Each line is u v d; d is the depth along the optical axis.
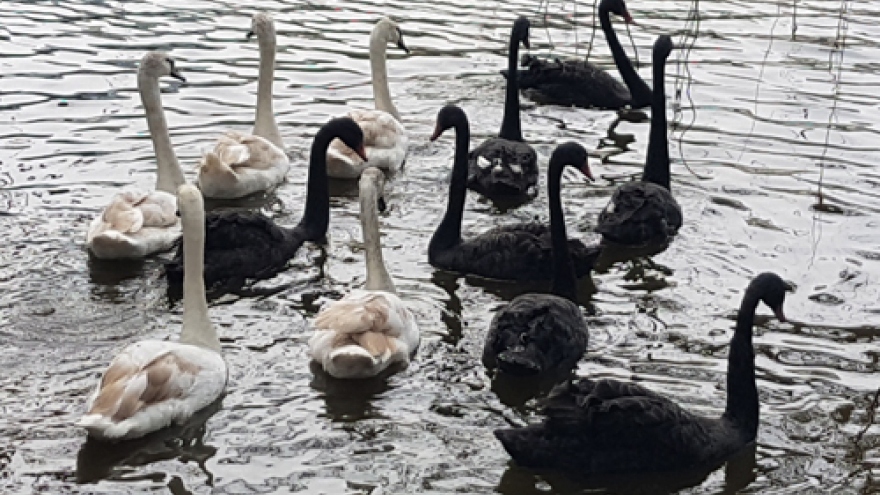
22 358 12.64
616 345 13.38
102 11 24.77
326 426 11.68
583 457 10.88
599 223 15.98
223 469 10.93
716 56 23.11
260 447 11.29
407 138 18.69
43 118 19.38
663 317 14.07
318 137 15.93
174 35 23.45
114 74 21.31
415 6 25.98
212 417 11.72
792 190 17.62
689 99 21.12
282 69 21.97
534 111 21.27
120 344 13.05
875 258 15.60
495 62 22.89
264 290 14.54
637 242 15.88
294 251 15.53
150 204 15.32
